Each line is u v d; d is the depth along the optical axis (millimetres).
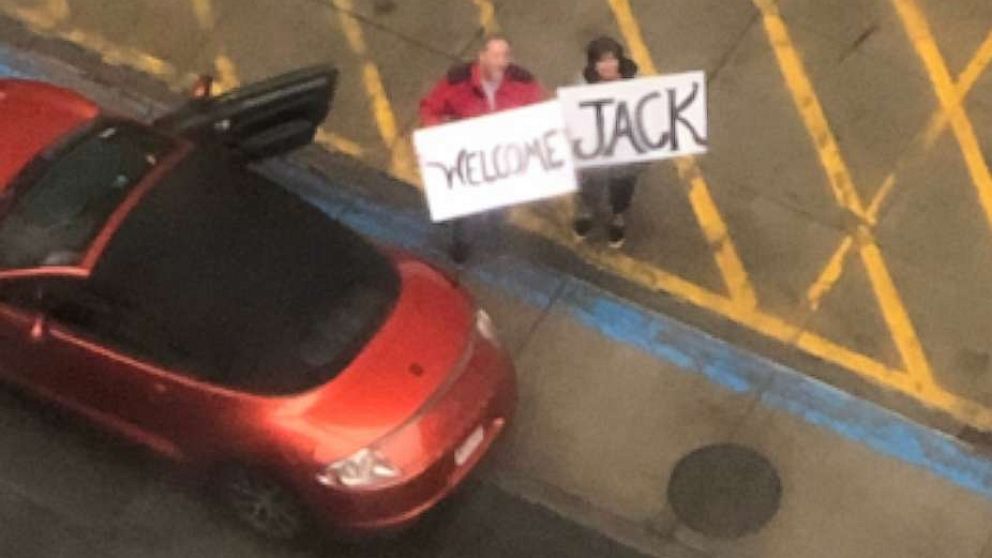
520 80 9633
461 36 11727
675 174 11023
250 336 8820
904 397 10141
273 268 9023
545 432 9922
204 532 9477
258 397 8719
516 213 10820
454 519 9562
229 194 9250
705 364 10219
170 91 11500
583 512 9641
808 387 10148
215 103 9852
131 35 11719
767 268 10664
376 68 11555
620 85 9414
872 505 9711
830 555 9539
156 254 8977
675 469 9805
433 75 11547
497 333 9656
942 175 11094
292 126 10148
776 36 11742
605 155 9586
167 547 9430
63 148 9500
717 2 11852
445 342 9016
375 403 8742
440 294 9234
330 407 8711
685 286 10578
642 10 11852
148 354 8898
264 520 9258
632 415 10000
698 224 10836
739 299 10531
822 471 9820
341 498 8719
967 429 10023
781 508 9680
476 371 9031
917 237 10812
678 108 9500
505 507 9625
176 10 11812
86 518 9531
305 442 8656
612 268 10641
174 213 9125
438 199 9367
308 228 9211
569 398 10055
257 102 9859
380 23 11758
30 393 9656
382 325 8984
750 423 9984
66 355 9102
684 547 9547
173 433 9141
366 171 11078
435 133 9234
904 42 11727
